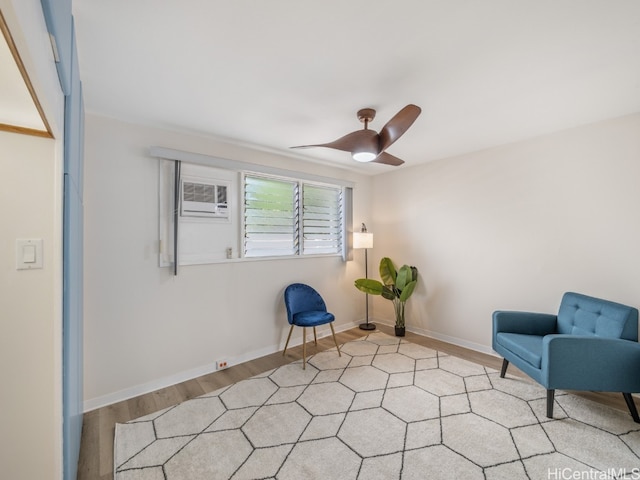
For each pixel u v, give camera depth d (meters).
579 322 2.31
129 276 2.30
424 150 3.18
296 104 2.09
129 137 2.33
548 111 2.23
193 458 1.63
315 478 1.49
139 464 1.59
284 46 1.48
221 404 2.16
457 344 3.37
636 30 1.35
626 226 2.29
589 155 2.46
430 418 1.96
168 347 2.49
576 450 1.66
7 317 1.19
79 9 1.21
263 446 1.72
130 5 1.20
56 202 1.18
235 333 2.89
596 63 1.62
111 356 2.22
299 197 3.47
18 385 1.20
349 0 1.18
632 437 1.76
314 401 2.18
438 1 1.19
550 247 2.69
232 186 2.90
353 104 2.09
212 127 2.49
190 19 1.29
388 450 1.68
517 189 2.89
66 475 1.22
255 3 1.20
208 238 2.74
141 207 2.37
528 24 1.32
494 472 1.51
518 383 2.43
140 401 2.22
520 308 2.88
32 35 0.70
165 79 1.77
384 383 2.44
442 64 1.63
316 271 3.63
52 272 1.25
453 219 3.41
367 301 4.07
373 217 4.32
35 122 1.13
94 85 1.83
